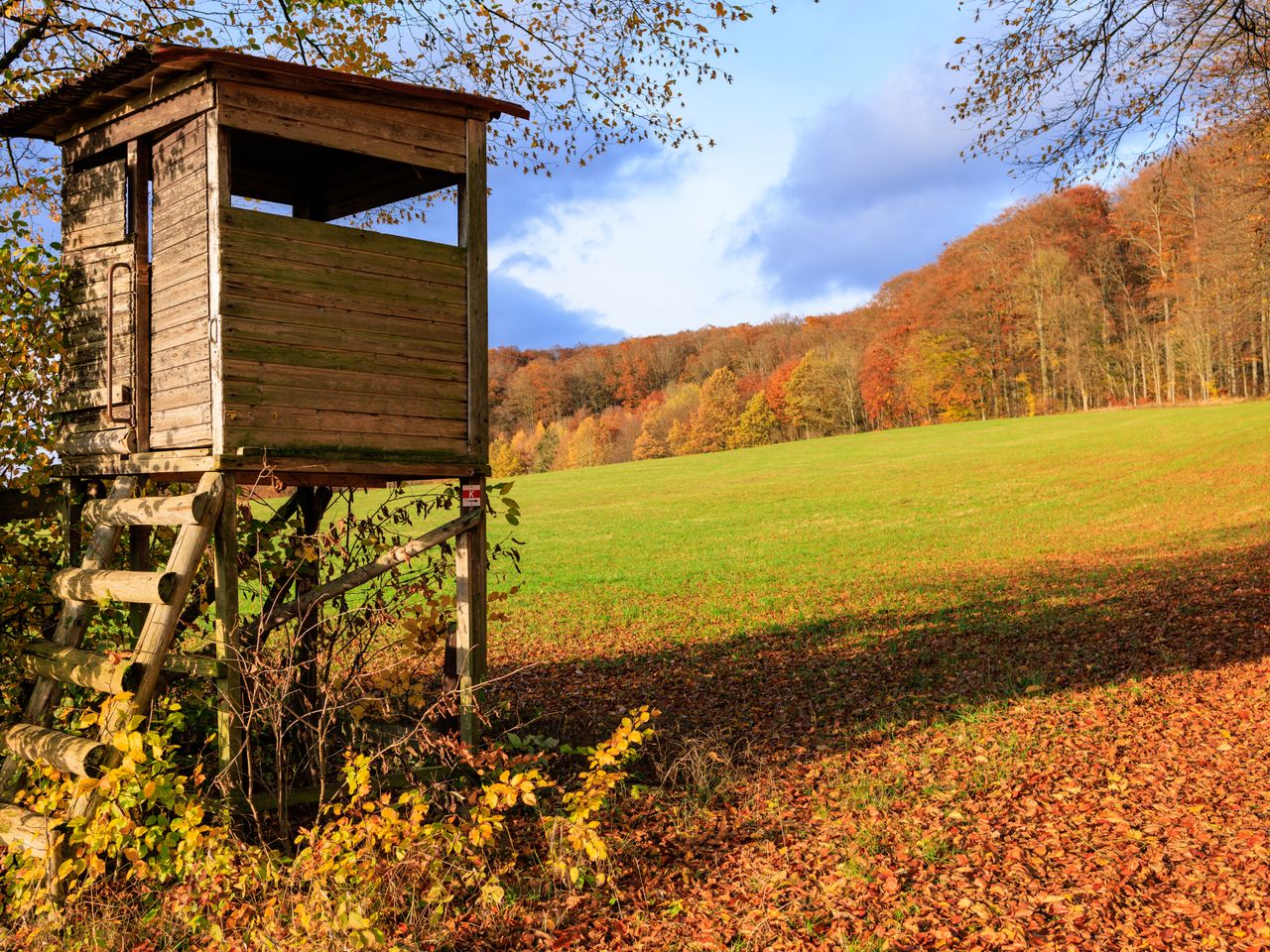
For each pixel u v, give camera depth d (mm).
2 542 7367
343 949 4914
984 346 85875
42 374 7484
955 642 12883
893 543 26016
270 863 5391
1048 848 6137
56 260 7484
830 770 7918
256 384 6457
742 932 5227
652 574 22156
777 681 11141
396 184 8898
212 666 6254
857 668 11594
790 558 24031
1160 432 50469
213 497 6227
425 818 6871
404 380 7242
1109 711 9156
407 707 8914
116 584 6367
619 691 11047
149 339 7188
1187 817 6473
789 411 95500
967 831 6453
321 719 6305
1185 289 61625
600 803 5902
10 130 7844
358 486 7887
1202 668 10664
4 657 7184
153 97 6871
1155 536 24609
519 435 113812
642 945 5180
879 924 5234
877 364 92688
